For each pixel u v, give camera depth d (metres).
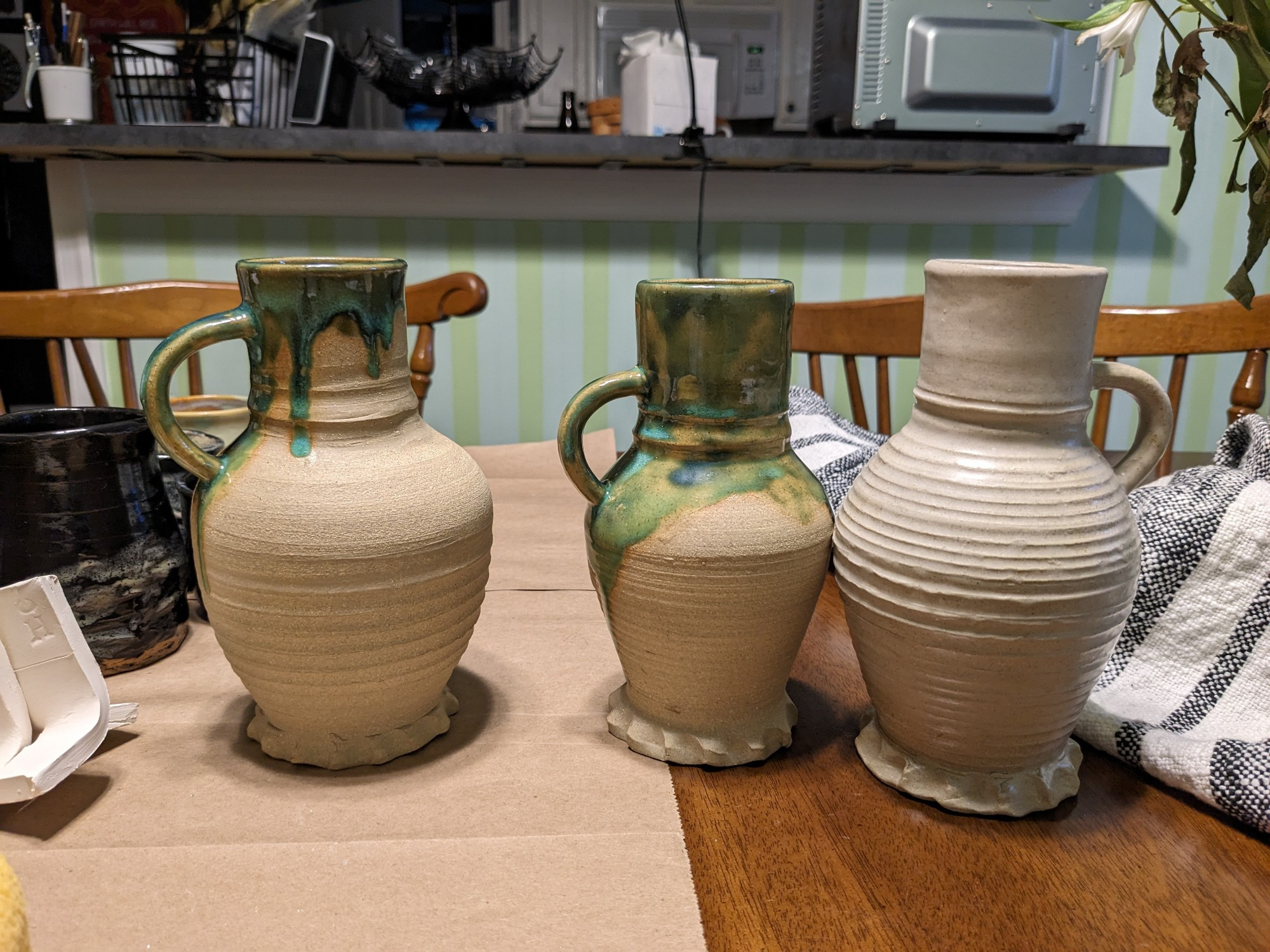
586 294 1.81
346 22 1.80
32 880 0.41
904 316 1.19
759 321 0.49
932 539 0.45
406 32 1.82
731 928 0.40
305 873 0.42
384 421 0.49
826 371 1.91
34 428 0.61
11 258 1.67
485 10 1.82
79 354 1.20
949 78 1.51
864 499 0.50
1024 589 0.44
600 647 0.67
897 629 0.47
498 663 0.65
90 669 0.52
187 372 1.81
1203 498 0.61
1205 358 1.95
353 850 0.44
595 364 1.86
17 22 1.60
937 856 0.45
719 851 0.45
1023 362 0.45
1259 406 1.05
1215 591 0.58
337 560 0.46
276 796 0.49
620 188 1.73
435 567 0.49
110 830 0.46
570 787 0.50
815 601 0.53
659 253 1.79
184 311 1.19
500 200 1.72
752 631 0.50
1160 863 0.45
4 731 0.48
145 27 1.58
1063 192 1.78
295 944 0.38
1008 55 1.50
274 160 1.64
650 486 0.51
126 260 1.72
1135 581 0.47
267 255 1.74
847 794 0.51
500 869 0.43
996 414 0.46
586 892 0.41
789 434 0.54
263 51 1.56
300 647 0.48
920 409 0.50
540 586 0.77
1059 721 0.49
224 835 0.45
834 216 1.78
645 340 0.52
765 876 0.44
